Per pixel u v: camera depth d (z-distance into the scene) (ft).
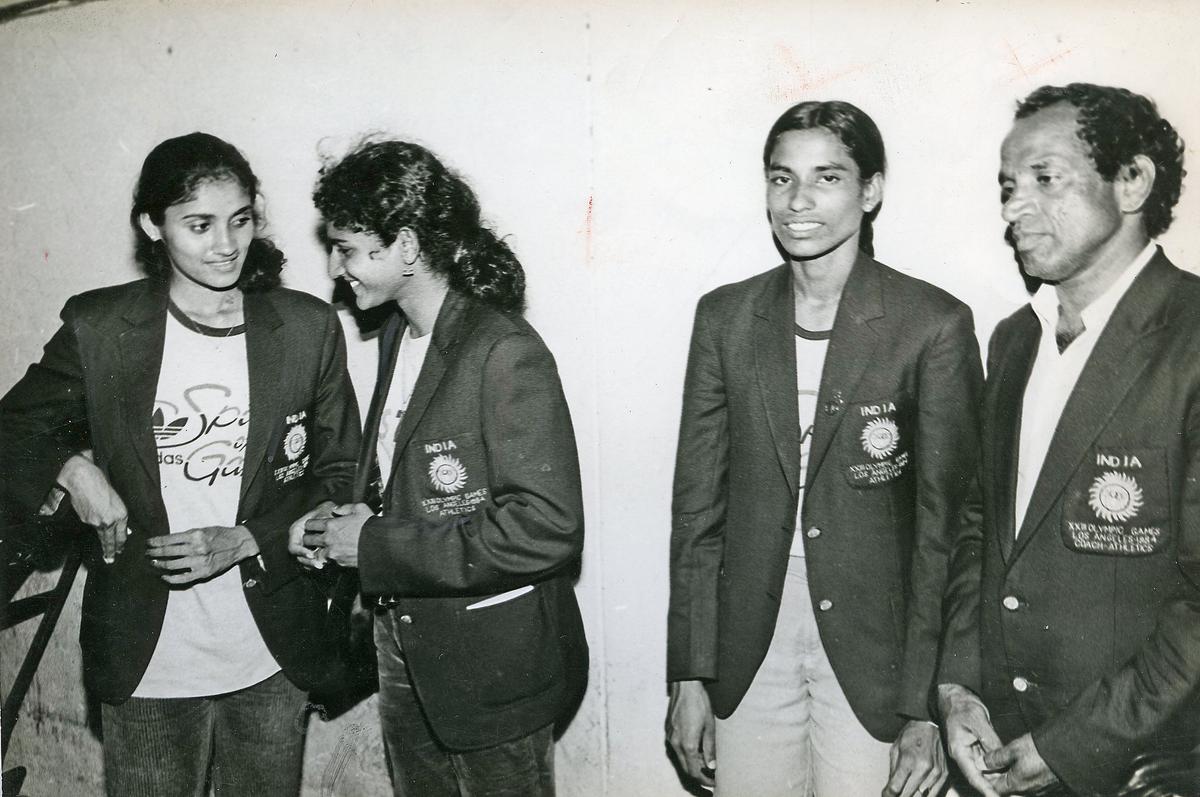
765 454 6.18
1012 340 5.90
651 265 6.32
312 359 6.85
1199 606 5.72
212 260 6.91
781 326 6.11
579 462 6.57
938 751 6.14
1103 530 5.84
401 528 5.99
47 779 7.73
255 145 6.82
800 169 6.02
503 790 6.18
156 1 6.85
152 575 7.06
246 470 6.98
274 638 7.00
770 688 6.38
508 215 6.47
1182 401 5.66
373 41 6.57
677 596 6.44
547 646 6.08
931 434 5.96
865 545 6.07
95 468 7.18
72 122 7.06
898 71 5.91
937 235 5.94
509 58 6.38
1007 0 5.78
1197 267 5.71
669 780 6.71
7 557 7.40
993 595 6.05
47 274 7.19
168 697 7.08
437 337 6.02
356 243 6.07
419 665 6.07
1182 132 5.69
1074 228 5.77
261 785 7.20
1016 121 5.82
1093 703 5.93
